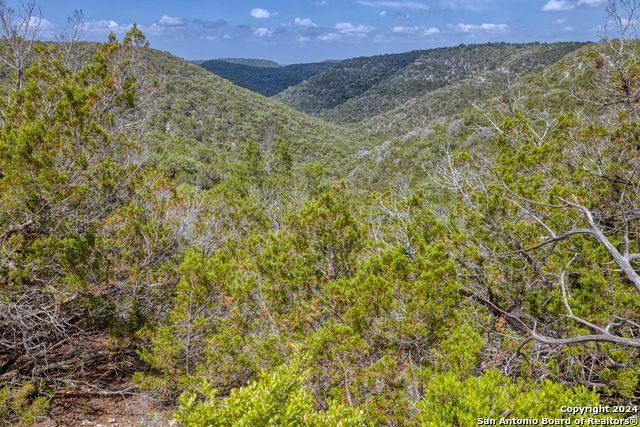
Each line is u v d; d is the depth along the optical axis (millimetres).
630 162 6086
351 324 4391
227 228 10922
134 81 8133
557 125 7898
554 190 4945
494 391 2426
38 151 5453
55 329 5266
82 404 5414
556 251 4680
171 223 7199
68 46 8234
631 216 4910
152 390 5375
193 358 5801
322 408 4371
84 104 6664
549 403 2297
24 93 6266
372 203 7836
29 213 5230
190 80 98062
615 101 7285
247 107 98500
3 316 4766
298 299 5391
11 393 4617
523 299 4766
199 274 5652
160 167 9242
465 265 5027
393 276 4566
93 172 5973
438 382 2602
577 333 3924
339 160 80062
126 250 6059
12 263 4926
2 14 7031
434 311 4074
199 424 2188
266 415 2375
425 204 6242
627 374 3424
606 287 4051
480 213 5309
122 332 5684
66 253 5086
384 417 3740
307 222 5809
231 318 5770
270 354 4703
